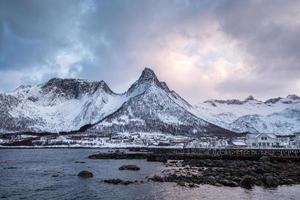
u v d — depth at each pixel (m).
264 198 55.19
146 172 92.12
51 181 75.06
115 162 132.62
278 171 82.38
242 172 78.12
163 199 54.88
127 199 55.19
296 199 54.44
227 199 54.47
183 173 82.50
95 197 57.00
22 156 175.62
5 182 74.12
